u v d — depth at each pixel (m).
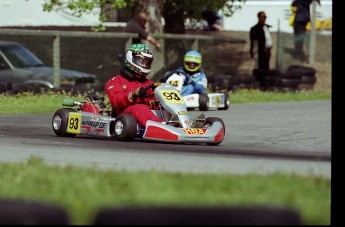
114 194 16.45
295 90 63.78
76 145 27.59
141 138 30.58
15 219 13.64
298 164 23.67
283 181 18.03
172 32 69.00
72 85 53.44
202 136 28.75
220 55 78.12
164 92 29.56
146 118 28.91
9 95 49.56
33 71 54.62
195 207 13.96
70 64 60.72
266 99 55.94
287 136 33.97
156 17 61.94
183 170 20.86
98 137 31.16
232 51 78.81
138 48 30.73
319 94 60.81
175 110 29.17
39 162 20.55
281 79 63.34
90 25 75.94
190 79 46.50
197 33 82.25
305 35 73.56
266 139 32.72
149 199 15.98
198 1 67.25
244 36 81.81
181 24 69.25
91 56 61.38
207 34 82.06
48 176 18.47
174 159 23.75
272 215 13.45
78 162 22.16
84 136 31.80
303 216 13.71
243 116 43.06
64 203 15.30
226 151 27.55
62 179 18.11
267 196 16.36
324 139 33.09
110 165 21.67
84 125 30.41
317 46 75.69
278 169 21.84
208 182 17.67
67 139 30.12
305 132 35.59
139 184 17.44
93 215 13.66
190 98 46.16
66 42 60.53
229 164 22.86
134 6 64.06
